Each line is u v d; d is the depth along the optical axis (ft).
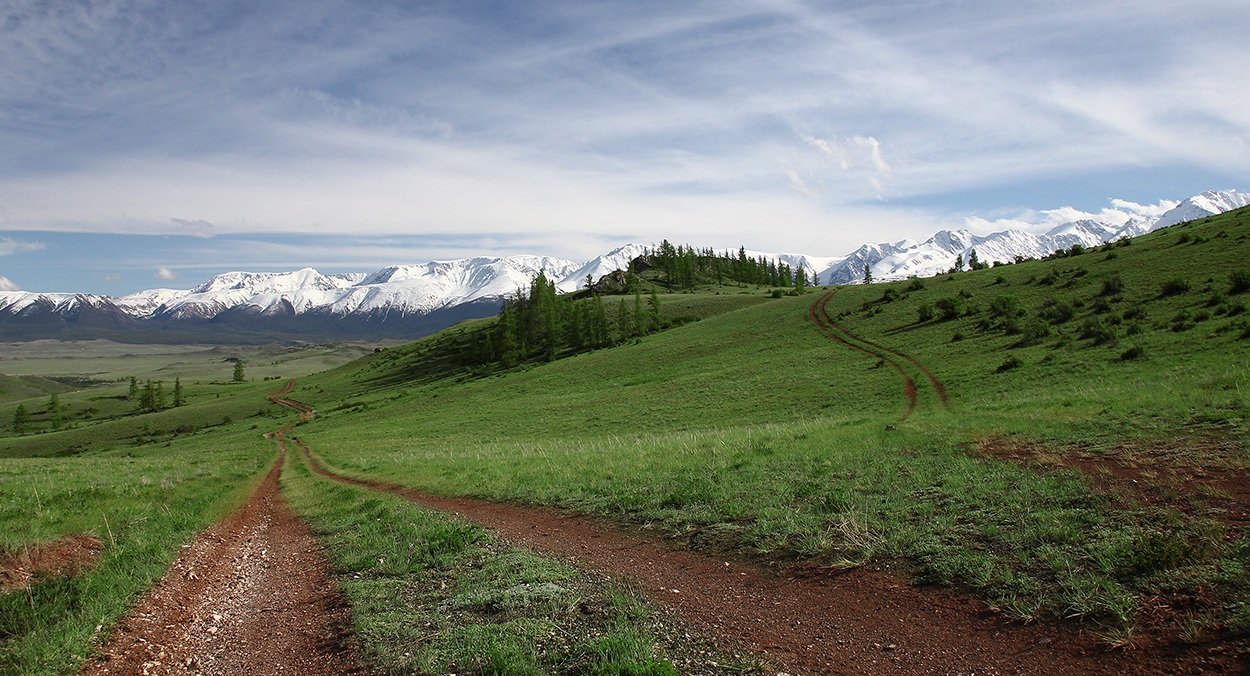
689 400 192.34
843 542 32.76
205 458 168.45
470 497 63.87
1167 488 33.88
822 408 146.82
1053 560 26.40
